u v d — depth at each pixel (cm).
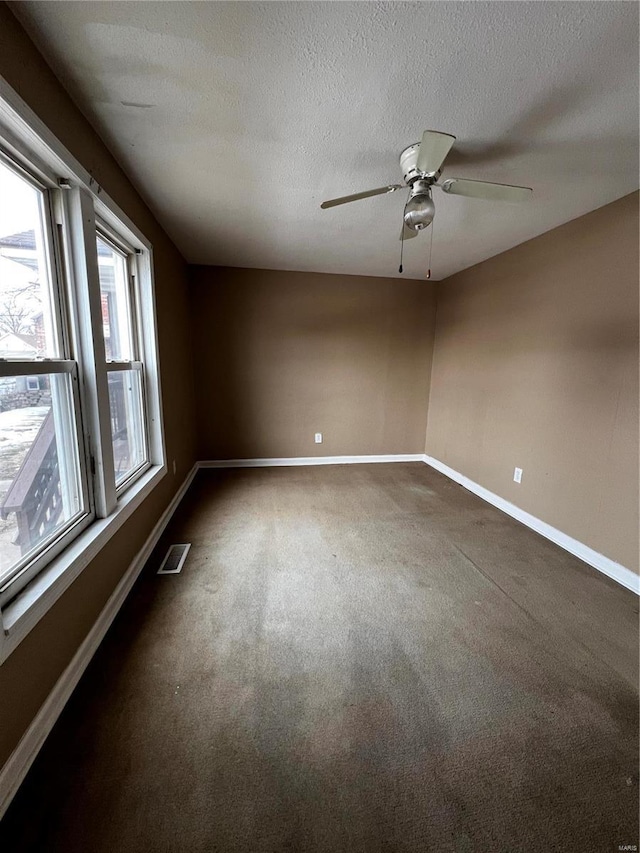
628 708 132
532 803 103
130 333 230
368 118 147
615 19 103
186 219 252
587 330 232
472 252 316
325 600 189
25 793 101
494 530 273
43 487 133
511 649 159
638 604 191
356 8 102
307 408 427
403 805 102
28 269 127
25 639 109
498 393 318
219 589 196
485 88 130
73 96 135
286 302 400
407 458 461
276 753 114
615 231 213
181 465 332
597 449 225
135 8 102
